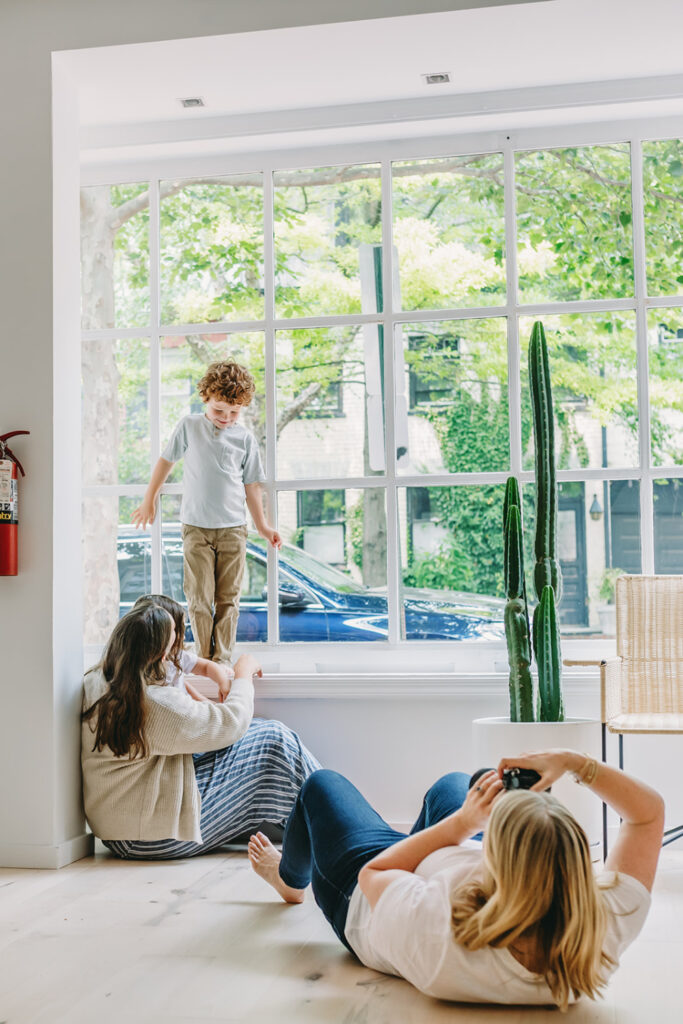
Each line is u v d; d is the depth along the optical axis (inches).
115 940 90.4
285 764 126.6
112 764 122.3
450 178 145.7
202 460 142.1
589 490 142.3
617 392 143.2
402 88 137.3
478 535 143.8
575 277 144.3
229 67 129.3
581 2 114.8
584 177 143.9
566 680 131.6
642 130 142.0
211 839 124.4
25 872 117.6
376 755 134.8
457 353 145.0
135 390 152.0
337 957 85.4
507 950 66.3
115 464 152.1
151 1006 74.4
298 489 147.2
